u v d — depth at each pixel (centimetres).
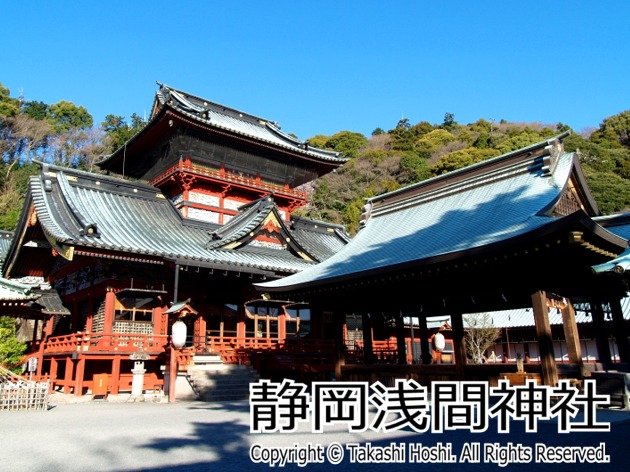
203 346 2670
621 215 1992
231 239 3144
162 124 3534
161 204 3547
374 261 1872
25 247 3142
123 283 2642
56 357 2600
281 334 3181
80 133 9225
